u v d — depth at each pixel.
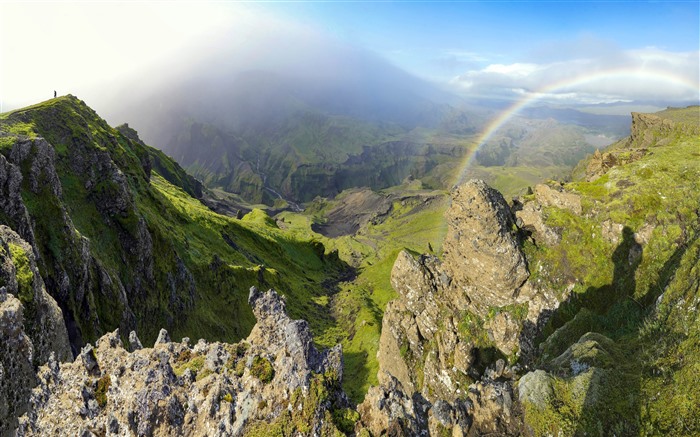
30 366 37.53
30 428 30.55
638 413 26.42
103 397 30.48
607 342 37.09
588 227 67.12
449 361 67.12
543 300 63.81
